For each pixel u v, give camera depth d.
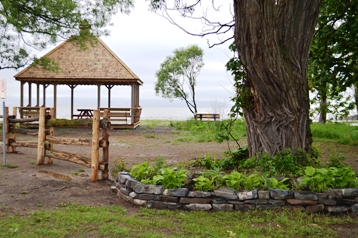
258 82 6.63
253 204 5.27
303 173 6.26
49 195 6.12
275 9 6.22
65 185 6.89
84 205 5.54
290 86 6.76
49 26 19.52
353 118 30.02
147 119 40.34
